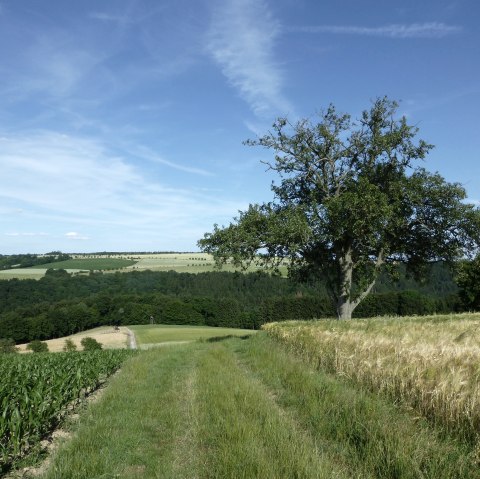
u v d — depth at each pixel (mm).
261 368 13578
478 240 26656
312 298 86750
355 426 6699
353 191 27016
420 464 5266
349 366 11055
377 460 5480
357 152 29250
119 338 75125
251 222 26422
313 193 28953
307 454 5523
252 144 29750
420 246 28828
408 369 8680
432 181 26547
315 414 7684
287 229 25125
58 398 9062
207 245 26484
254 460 5449
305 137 29578
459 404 6734
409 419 7156
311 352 14500
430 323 19016
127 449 6559
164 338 74000
